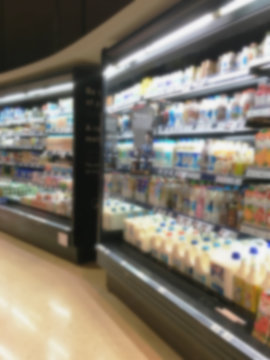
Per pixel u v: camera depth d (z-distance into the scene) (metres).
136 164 3.30
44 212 4.88
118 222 3.42
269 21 2.21
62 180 4.70
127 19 2.54
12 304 2.92
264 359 1.51
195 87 2.47
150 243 2.96
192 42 2.34
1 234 5.22
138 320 2.71
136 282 2.55
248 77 2.31
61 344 2.35
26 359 2.18
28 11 5.46
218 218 2.34
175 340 2.29
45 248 4.40
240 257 2.05
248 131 2.77
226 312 1.94
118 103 3.56
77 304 2.96
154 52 2.56
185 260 2.45
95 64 3.88
